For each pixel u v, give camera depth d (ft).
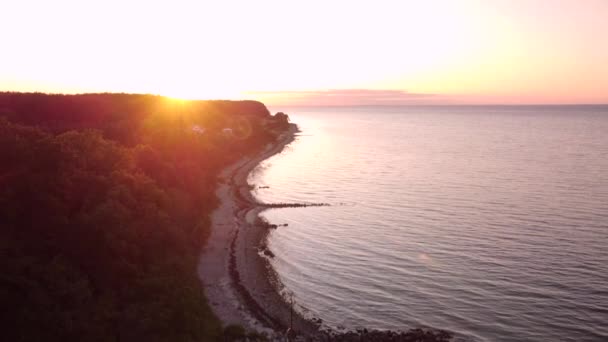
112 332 100.99
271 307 129.29
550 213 222.28
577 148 492.54
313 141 614.34
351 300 133.80
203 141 379.14
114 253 121.08
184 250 154.81
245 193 271.90
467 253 168.55
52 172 136.05
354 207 240.12
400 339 111.14
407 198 259.39
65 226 118.32
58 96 353.31
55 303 97.55
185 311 111.04
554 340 111.75
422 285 142.41
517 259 161.79
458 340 111.75
